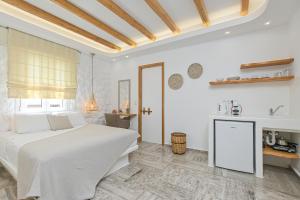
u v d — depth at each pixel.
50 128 2.78
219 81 2.87
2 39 2.55
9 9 2.46
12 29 2.64
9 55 2.62
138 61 4.28
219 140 2.46
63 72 3.45
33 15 2.69
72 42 3.41
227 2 2.32
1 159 2.06
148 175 2.22
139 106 4.24
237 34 2.88
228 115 2.66
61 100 3.46
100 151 1.96
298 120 1.96
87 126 3.04
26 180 1.40
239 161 2.29
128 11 2.54
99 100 4.45
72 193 1.57
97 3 2.32
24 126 2.47
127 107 4.49
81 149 1.74
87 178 1.74
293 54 2.29
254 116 2.45
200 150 3.31
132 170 2.38
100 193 1.79
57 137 2.09
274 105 2.60
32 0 2.22
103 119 4.54
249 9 2.50
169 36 3.41
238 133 2.30
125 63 4.56
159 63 3.87
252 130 2.21
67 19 2.76
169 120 3.74
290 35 2.38
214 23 2.82
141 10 2.52
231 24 2.56
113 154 2.15
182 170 2.38
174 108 3.66
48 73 3.16
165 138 3.80
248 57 2.80
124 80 4.57
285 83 2.51
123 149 2.35
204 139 3.27
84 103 4.00
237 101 2.90
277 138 2.44
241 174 2.24
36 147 1.63
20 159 1.56
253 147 2.21
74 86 3.69
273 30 2.59
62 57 3.42
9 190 1.83
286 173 2.26
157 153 3.18
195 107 3.38
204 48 3.26
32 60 2.92
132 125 4.38
